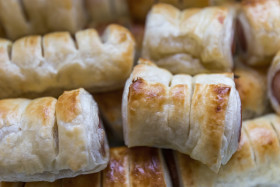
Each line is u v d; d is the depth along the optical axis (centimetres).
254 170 24
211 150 22
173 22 26
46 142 22
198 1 28
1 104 24
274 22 26
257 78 27
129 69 26
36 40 26
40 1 27
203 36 25
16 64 25
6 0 27
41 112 23
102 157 24
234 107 23
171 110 23
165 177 24
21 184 25
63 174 23
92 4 29
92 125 23
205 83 23
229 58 26
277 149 25
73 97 23
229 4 29
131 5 29
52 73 25
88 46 26
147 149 25
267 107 27
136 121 23
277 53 26
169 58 26
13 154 22
